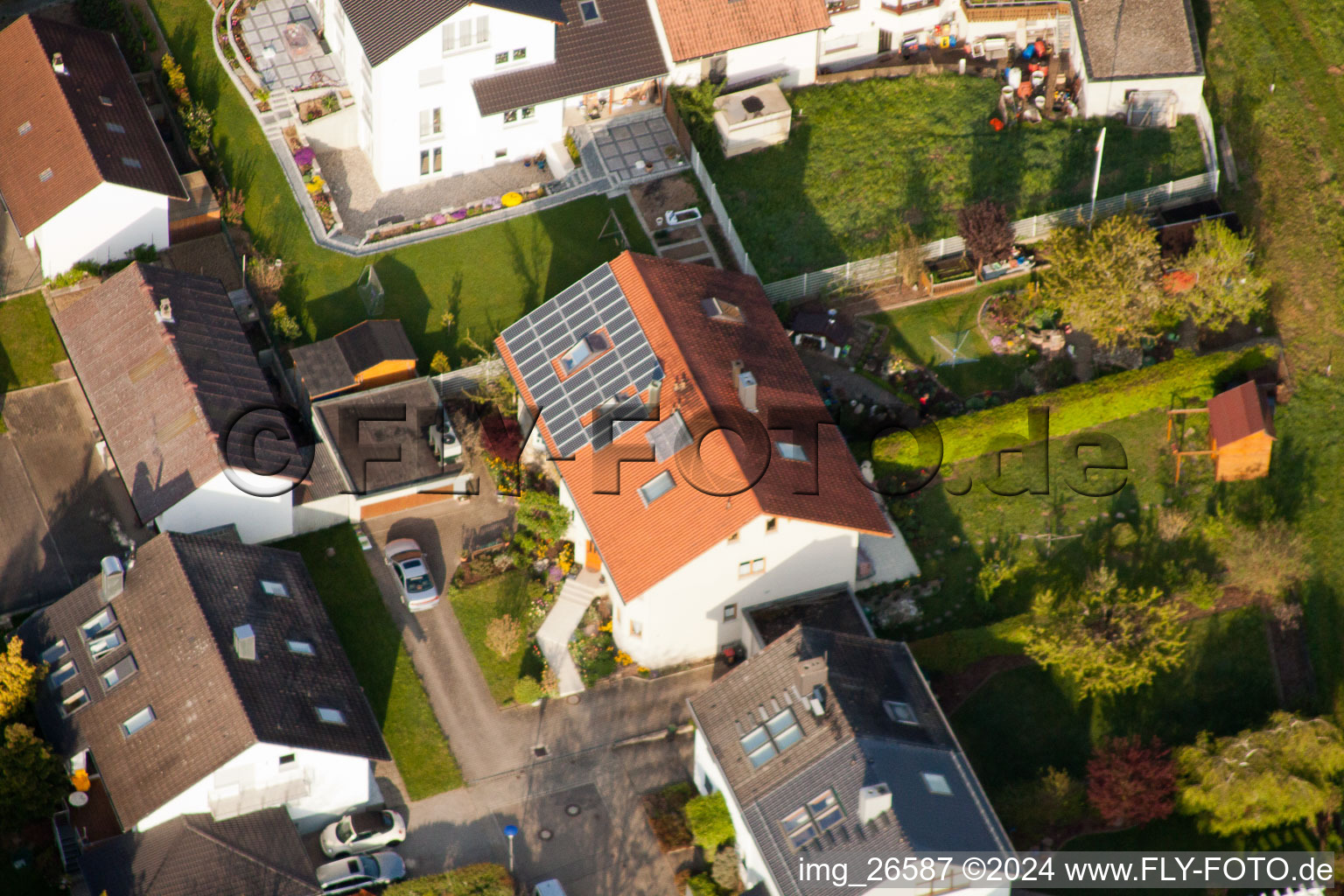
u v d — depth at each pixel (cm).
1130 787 6894
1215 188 8644
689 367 7281
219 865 6550
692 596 7125
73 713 6900
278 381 8138
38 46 8631
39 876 6662
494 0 8338
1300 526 7744
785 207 8688
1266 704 7331
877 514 7294
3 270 8419
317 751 6669
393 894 6656
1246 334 8219
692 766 7144
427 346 8281
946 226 8594
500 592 7612
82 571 7581
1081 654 7144
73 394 8056
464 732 7219
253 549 7250
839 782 6378
